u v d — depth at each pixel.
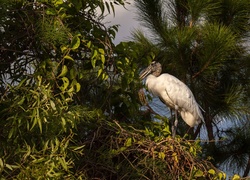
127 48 10.26
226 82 17.14
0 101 8.45
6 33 9.34
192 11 16.12
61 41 9.38
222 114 16.91
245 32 16.94
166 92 13.85
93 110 9.62
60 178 8.35
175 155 9.47
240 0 16.56
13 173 8.23
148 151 9.42
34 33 9.39
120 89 10.51
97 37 10.06
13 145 8.26
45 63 9.35
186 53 15.83
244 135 17.59
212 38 15.49
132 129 10.08
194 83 16.56
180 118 16.94
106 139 9.57
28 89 8.49
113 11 10.16
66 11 9.79
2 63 9.30
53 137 8.24
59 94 9.20
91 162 9.19
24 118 8.06
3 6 8.86
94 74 10.45
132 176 9.32
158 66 14.59
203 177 9.60
